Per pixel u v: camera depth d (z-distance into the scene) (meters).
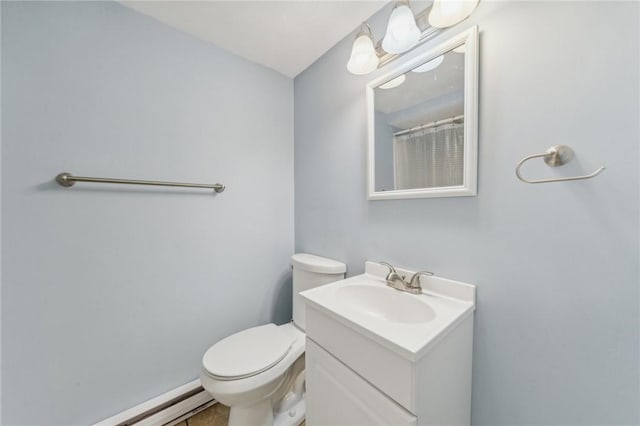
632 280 0.59
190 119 1.32
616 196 0.61
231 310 1.49
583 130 0.65
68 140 1.01
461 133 0.87
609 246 0.62
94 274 1.08
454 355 0.77
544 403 0.73
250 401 1.02
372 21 1.18
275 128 1.67
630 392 0.60
